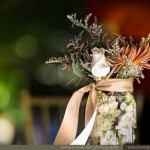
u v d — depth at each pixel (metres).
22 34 7.45
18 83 7.21
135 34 4.73
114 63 2.68
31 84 7.21
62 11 7.37
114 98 2.68
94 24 2.71
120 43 2.71
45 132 4.43
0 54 7.35
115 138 2.68
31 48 7.37
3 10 7.46
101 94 2.70
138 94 4.57
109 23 4.82
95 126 2.68
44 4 7.41
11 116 6.81
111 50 2.66
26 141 4.37
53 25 7.40
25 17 7.47
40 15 7.44
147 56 2.69
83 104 4.12
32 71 7.28
